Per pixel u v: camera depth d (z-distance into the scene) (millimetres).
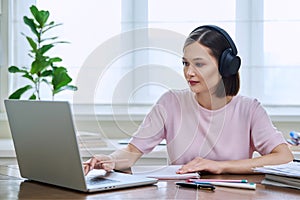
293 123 2877
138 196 1149
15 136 1337
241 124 1835
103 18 3070
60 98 3061
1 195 1168
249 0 2977
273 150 1725
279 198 1146
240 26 2990
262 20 2975
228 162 1564
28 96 3064
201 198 1136
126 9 3062
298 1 2947
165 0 3027
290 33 2959
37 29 2992
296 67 2961
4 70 3043
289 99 2967
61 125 1143
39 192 1201
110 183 1244
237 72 1814
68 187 1223
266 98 2982
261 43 2982
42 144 1232
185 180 1389
